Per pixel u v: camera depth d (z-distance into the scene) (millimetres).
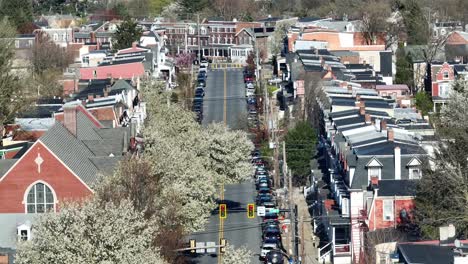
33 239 127438
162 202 154250
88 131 184000
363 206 173875
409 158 177625
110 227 125562
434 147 180500
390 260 137875
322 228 188625
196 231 177375
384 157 178125
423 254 129125
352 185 176250
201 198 175875
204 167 199875
